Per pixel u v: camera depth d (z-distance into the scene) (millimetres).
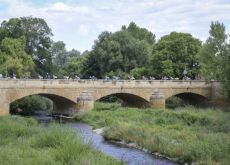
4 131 46812
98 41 134500
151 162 42750
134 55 132250
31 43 132000
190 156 42688
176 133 55594
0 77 79500
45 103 109250
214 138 49219
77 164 32500
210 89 110562
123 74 124188
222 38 98062
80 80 89875
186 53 122688
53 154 35812
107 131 59844
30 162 32906
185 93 109000
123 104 110438
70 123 76750
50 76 135875
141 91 99250
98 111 87500
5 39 107562
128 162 42438
